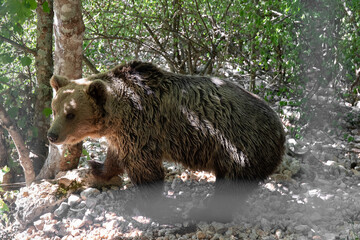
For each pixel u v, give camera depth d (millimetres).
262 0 6371
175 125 4195
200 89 4230
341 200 4551
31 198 4766
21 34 5430
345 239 3758
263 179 4262
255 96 4406
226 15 7270
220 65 7277
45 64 5523
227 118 4109
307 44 6430
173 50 8438
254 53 7059
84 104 3914
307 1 6270
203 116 4133
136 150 4188
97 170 4934
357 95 7328
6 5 4133
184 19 7820
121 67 4266
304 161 5586
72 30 4832
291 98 7367
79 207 4594
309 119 6480
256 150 4094
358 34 6719
